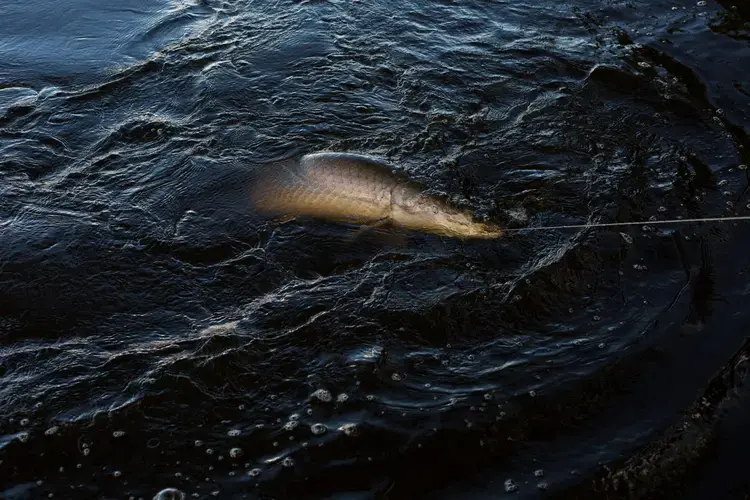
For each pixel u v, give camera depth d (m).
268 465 3.64
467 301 4.60
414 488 3.54
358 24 8.02
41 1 8.90
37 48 7.75
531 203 5.43
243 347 4.25
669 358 4.24
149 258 4.95
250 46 7.61
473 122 6.39
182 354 4.21
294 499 3.48
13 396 3.96
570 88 6.89
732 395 4.01
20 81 7.07
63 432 3.78
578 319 4.52
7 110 6.55
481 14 8.27
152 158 5.94
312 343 4.30
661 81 6.99
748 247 5.06
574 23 8.08
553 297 4.66
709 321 4.48
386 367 4.16
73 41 7.89
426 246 5.05
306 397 3.98
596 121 6.43
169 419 3.86
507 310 4.55
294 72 7.10
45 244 5.03
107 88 6.91
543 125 6.36
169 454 3.69
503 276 4.80
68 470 3.61
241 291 4.70
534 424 3.86
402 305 4.56
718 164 5.87
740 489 3.55
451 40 7.72
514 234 5.14
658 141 6.16
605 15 8.23
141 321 4.48
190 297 4.66
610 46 7.60
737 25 7.93
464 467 3.64
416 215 5.08
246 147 6.02
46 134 6.24
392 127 6.30
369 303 4.58
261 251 5.00
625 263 4.92
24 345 4.30
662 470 3.63
